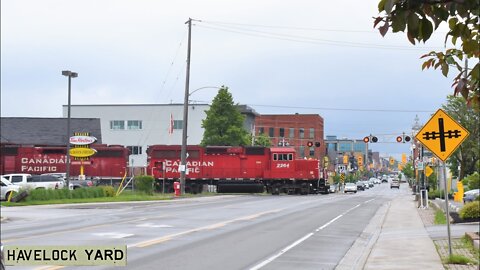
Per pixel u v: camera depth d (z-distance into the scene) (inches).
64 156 2524.6
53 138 3203.7
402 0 164.2
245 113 4320.9
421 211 1519.4
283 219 1213.7
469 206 1054.4
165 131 4008.4
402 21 163.9
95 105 4057.6
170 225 1031.6
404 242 786.8
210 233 900.0
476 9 167.9
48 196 1817.2
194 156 2645.2
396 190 4815.5
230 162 2645.2
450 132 593.0
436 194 2283.5
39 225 1038.4
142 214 1344.7
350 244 792.9
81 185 2209.6
